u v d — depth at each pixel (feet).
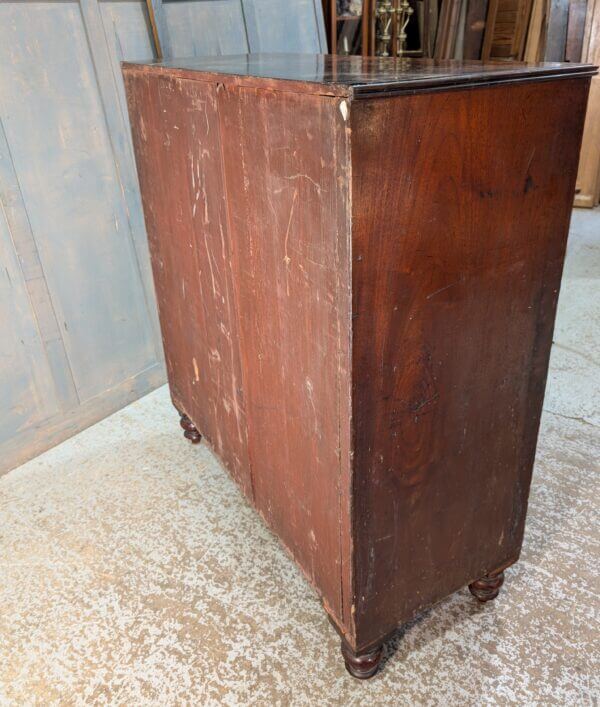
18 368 5.82
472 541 3.99
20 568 4.84
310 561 4.05
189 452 6.21
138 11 6.04
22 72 5.25
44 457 6.15
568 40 12.78
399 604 3.82
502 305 3.26
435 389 3.24
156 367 7.25
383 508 3.39
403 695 3.83
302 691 3.87
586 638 4.15
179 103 3.88
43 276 5.81
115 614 4.43
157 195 4.87
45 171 5.60
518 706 3.73
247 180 3.31
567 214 3.26
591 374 7.27
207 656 4.11
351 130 2.35
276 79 2.72
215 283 4.21
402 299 2.86
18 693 3.89
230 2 6.89
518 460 3.92
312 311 3.07
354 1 9.02
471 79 2.54
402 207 2.64
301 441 3.64
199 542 5.07
